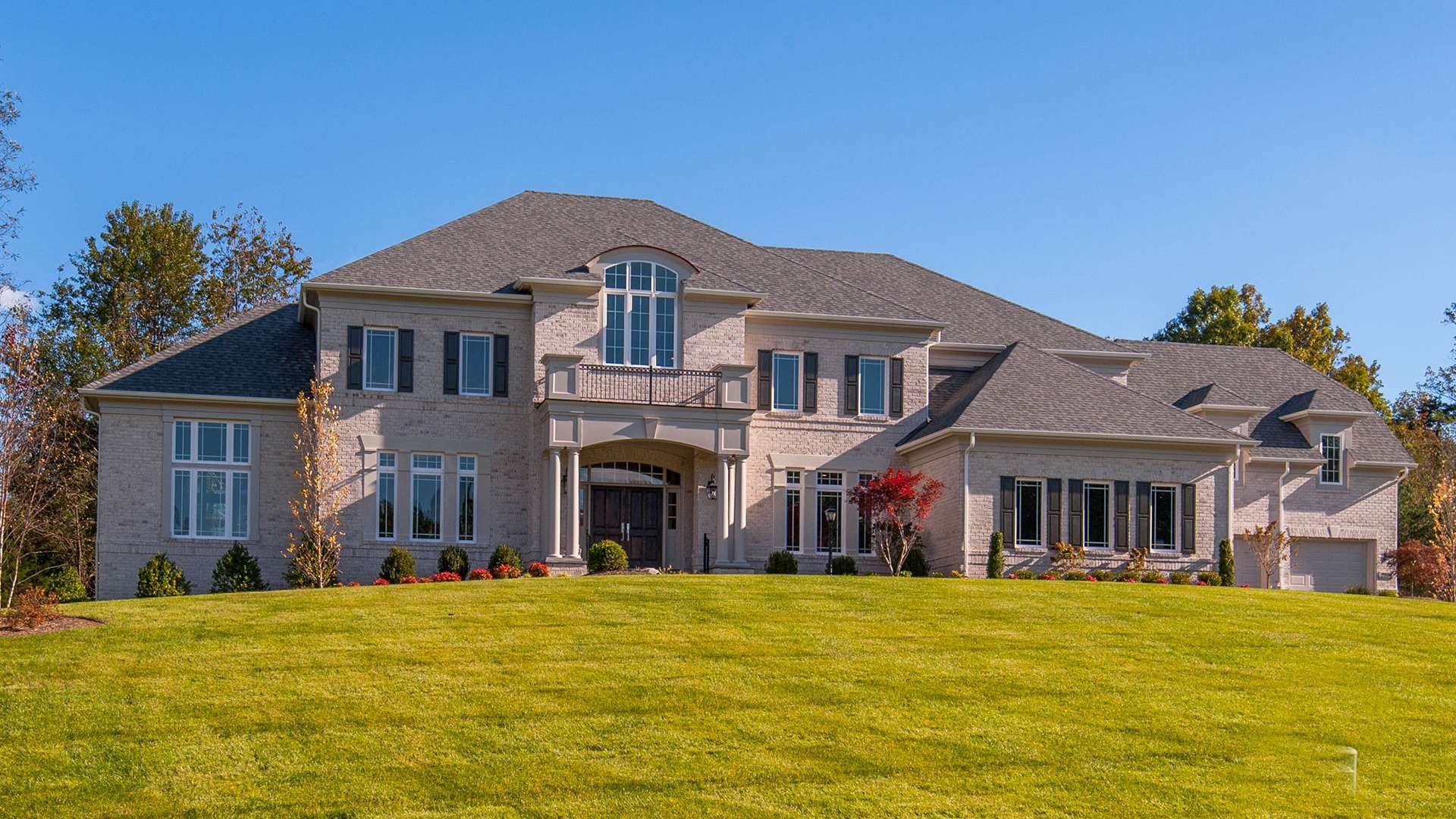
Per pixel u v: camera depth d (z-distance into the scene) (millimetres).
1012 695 19266
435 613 23406
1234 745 17531
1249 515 41406
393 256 35438
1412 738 18219
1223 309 70312
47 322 53031
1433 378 66375
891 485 33406
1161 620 24656
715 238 39625
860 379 37719
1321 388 44062
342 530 33750
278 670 19453
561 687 18906
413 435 34406
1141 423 36062
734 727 17422
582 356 33938
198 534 33688
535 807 14805
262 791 15086
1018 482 35094
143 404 33656
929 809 15047
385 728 17078
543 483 34219
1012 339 40844
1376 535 42375
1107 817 15031
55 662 19688
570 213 39312
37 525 41688
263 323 37094
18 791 14961
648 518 36219
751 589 26156
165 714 17422
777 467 36719
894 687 19406
